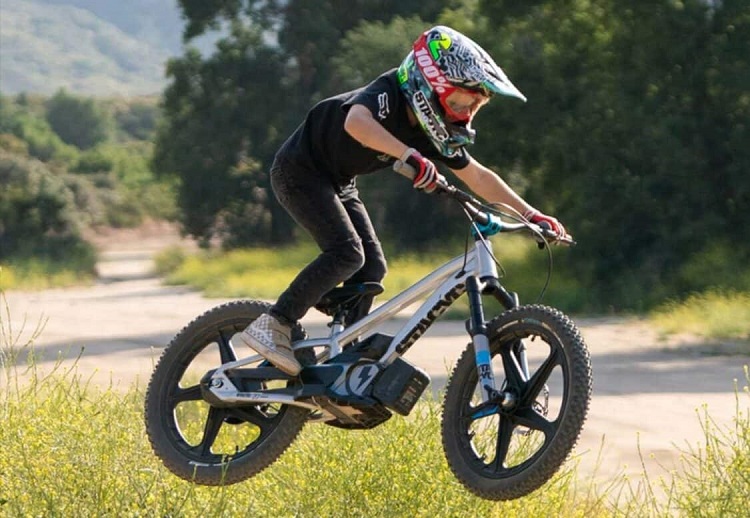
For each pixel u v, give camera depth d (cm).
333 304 922
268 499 1027
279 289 4847
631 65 3991
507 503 1013
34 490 912
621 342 2794
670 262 3766
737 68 3691
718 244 3728
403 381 847
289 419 920
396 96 833
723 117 3800
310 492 1002
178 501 906
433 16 8006
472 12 4716
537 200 4269
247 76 8006
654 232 3875
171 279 6328
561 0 4241
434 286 875
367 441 1050
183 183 8156
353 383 867
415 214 5834
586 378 782
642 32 3875
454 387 852
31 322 3694
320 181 881
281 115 7950
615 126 3934
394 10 8106
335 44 7925
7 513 896
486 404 813
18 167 8188
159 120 8669
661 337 2812
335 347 898
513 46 4247
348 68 6025
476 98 819
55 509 891
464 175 905
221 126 8012
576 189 3984
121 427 1045
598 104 3984
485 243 848
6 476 941
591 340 2859
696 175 3775
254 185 8056
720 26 3788
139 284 6569
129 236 13988
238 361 944
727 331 2808
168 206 15325
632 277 3734
